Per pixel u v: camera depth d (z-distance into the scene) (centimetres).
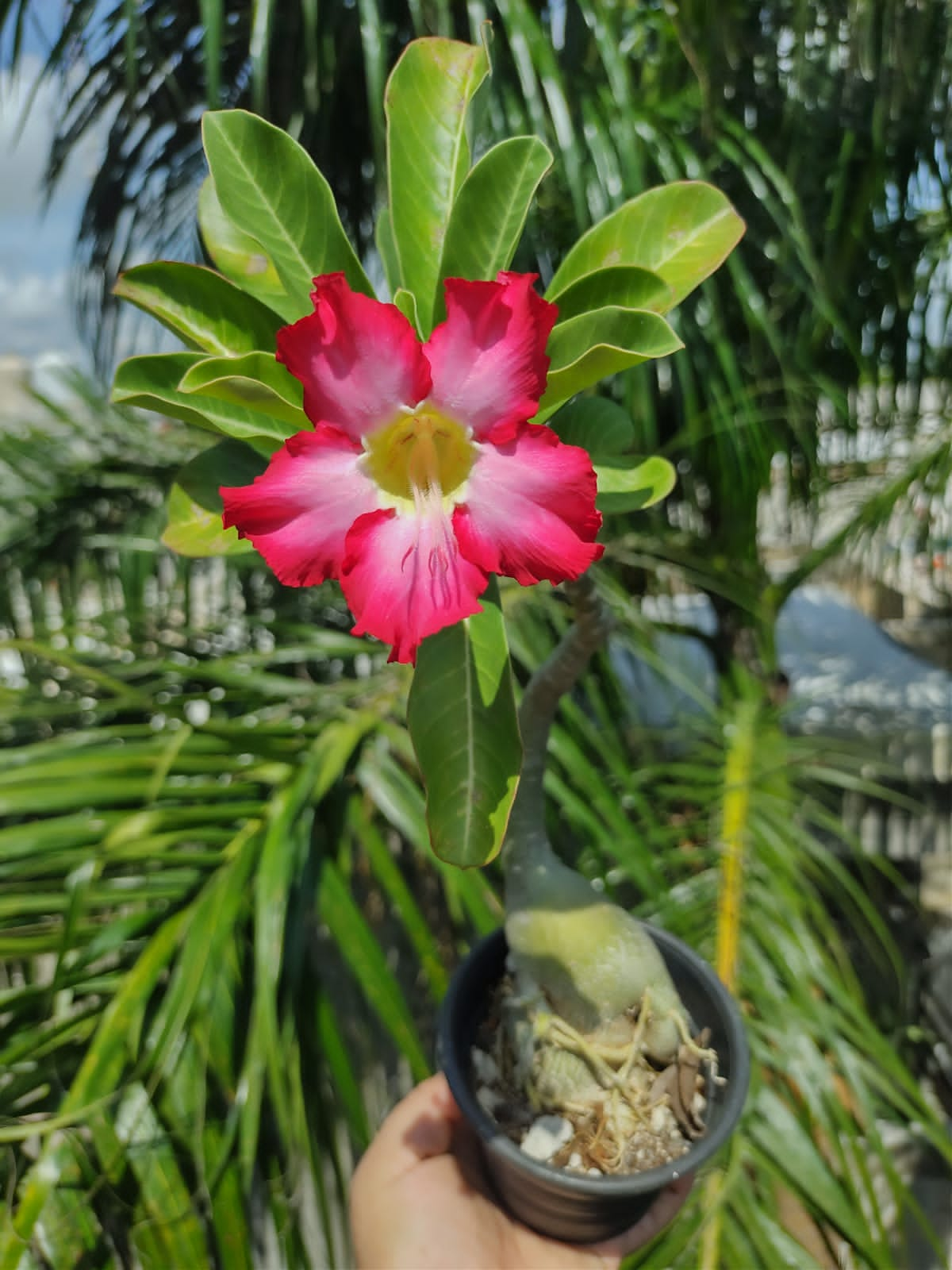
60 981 33
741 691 62
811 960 41
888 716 75
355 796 43
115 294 24
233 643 64
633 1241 33
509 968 31
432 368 21
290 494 21
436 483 21
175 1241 31
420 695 24
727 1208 33
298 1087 34
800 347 66
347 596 21
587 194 55
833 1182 34
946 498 64
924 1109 38
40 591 68
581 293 23
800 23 57
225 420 24
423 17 51
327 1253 34
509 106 52
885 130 63
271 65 58
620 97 54
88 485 70
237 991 37
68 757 40
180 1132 33
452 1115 35
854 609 104
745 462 62
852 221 65
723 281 65
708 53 59
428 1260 31
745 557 68
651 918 43
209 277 24
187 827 38
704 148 63
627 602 59
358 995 55
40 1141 33
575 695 61
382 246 28
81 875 34
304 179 23
